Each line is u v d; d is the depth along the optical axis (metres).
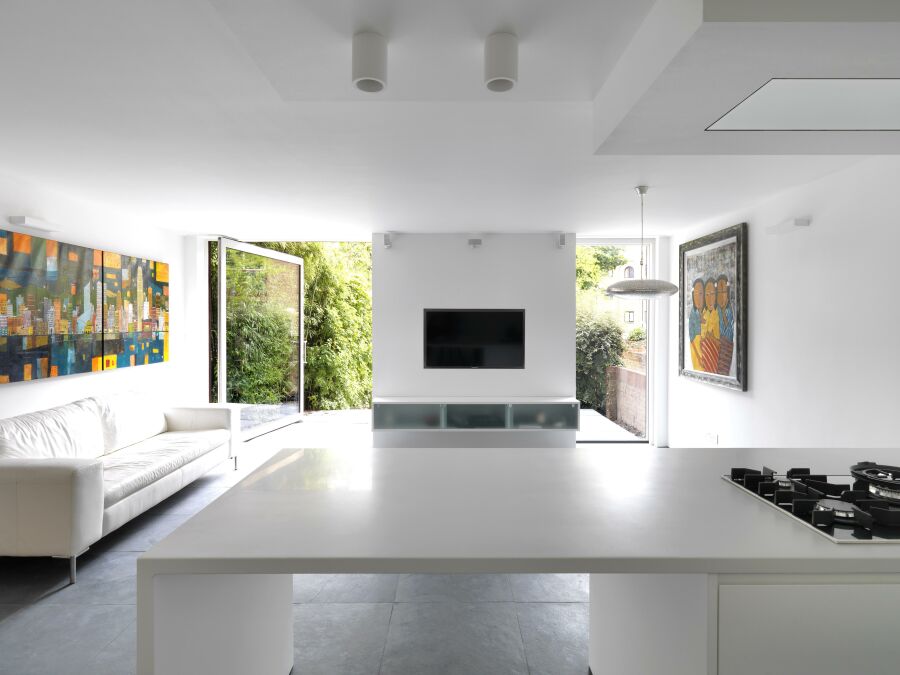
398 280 6.02
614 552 1.13
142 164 3.53
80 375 4.46
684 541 1.20
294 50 1.77
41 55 2.07
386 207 4.78
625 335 6.68
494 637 2.34
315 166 3.55
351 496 1.54
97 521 2.99
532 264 6.05
